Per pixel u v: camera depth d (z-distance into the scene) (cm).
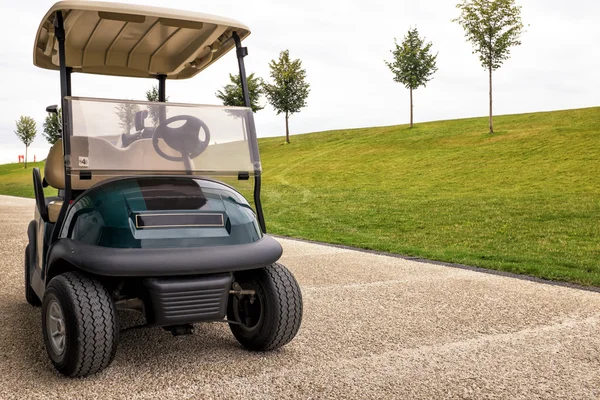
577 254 901
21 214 1588
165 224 327
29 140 6919
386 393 315
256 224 364
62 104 349
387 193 2303
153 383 325
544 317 487
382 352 387
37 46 436
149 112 370
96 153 352
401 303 535
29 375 336
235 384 325
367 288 605
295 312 366
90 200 339
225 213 348
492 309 514
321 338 419
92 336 314
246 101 406
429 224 1365
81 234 329
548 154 2933
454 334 433
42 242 401
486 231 1216
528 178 2436
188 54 461
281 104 5219
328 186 2747
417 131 4631
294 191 2572
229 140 389
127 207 328
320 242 1055
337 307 517
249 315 386
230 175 388
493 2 3647
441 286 618
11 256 809
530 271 712
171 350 386
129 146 362
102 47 452
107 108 358
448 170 2894
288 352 385
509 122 4353
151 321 324
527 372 351
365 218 1541
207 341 409
